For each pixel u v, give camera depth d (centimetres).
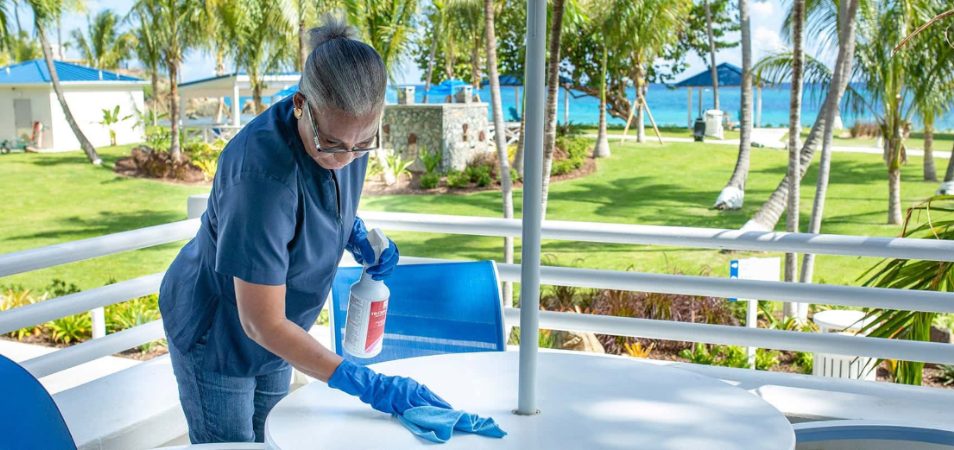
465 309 236
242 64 2953
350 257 311
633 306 845
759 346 270
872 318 643
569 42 3344
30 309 242
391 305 238
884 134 1761
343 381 165
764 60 1562
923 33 1223
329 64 156
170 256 2086
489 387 181
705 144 3322
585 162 2900
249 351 193
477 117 2691
